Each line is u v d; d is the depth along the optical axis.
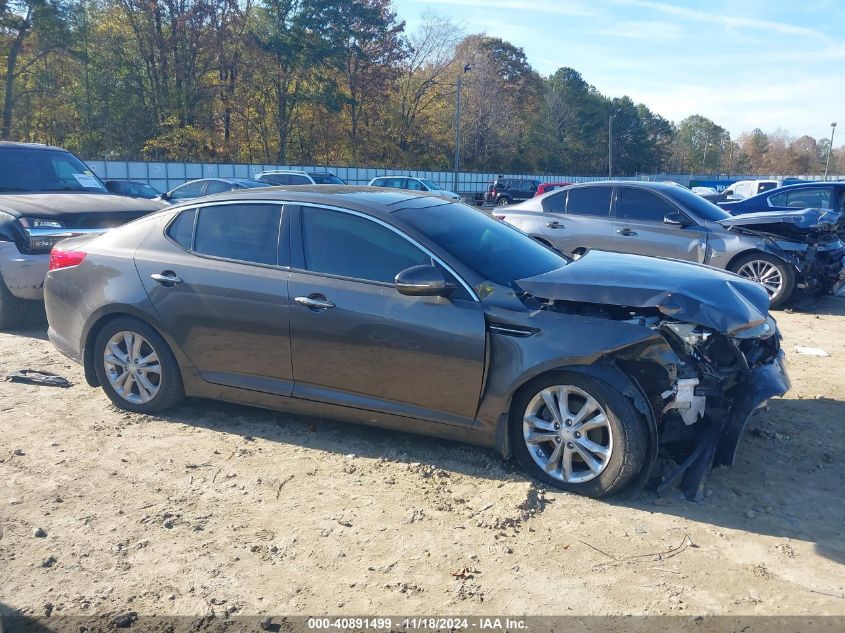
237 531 3.38
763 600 2.85
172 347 4.62
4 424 4.68
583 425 3.64
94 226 7.12
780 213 8.76
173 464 4.10
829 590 2.92
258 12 46.19
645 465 3.58
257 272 4.36
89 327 4.88
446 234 4.20
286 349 4.28
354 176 43.81
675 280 3.93
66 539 3.31
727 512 3.55
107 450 4.29
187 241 4.66
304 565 3.11
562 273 4.02
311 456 4.21
